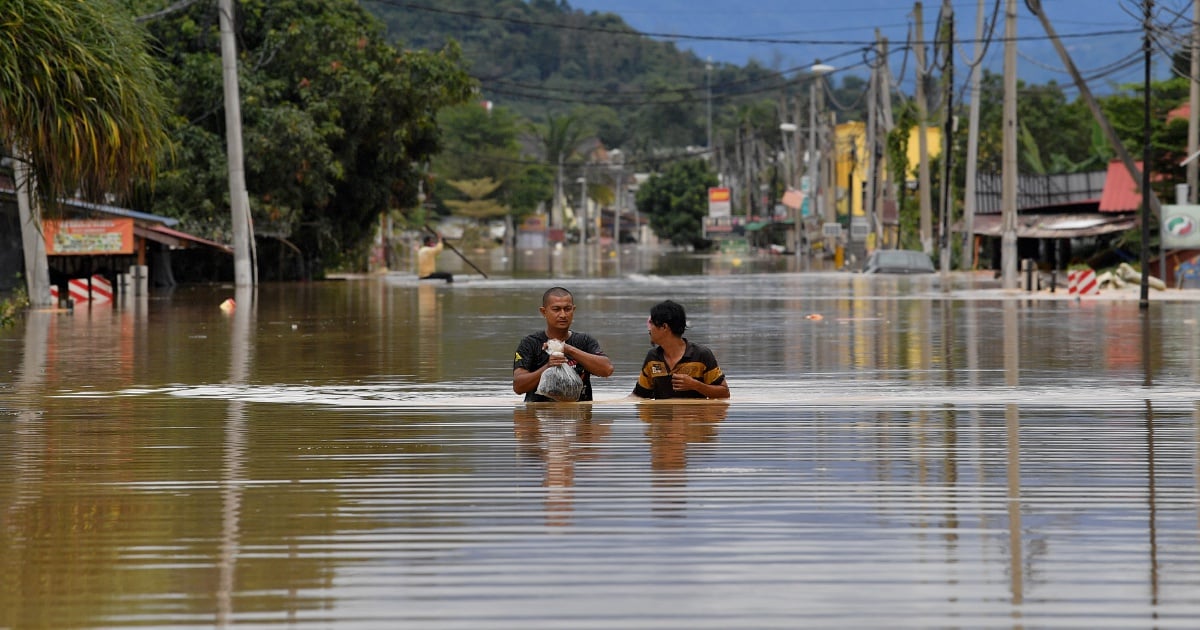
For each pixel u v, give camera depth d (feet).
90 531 31.37
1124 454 41.55
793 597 25.77
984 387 62.90
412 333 100.68
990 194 294.25
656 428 46.73
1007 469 38.78
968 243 263.08
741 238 535.60
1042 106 410.31
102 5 81.00
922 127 277.44
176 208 201.05
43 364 75.25
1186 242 172.35
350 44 225.15
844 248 327.47
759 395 58.59
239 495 35.42
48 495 35.58
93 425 49.29
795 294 168.45
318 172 213.05
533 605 25.38
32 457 41.73
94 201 83.25
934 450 42.14
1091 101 164.04
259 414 52.39
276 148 206.08
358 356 80.74
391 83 228.84
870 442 43.78
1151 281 169.78
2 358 78.84
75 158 76.33
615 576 27.25
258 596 26.12
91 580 27.27
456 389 62.34
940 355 81.30
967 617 24.61
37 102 75.00
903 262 247.29
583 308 136.77
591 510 33.24
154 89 84.43
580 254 503.20
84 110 76.38
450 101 242.17
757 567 27.89
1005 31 184.65
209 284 207.00
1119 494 35.19
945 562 28.27
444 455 41.37
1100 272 225.56
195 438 45.65
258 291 180.55
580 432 45.80
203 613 25.09
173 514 33.14
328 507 33.83
